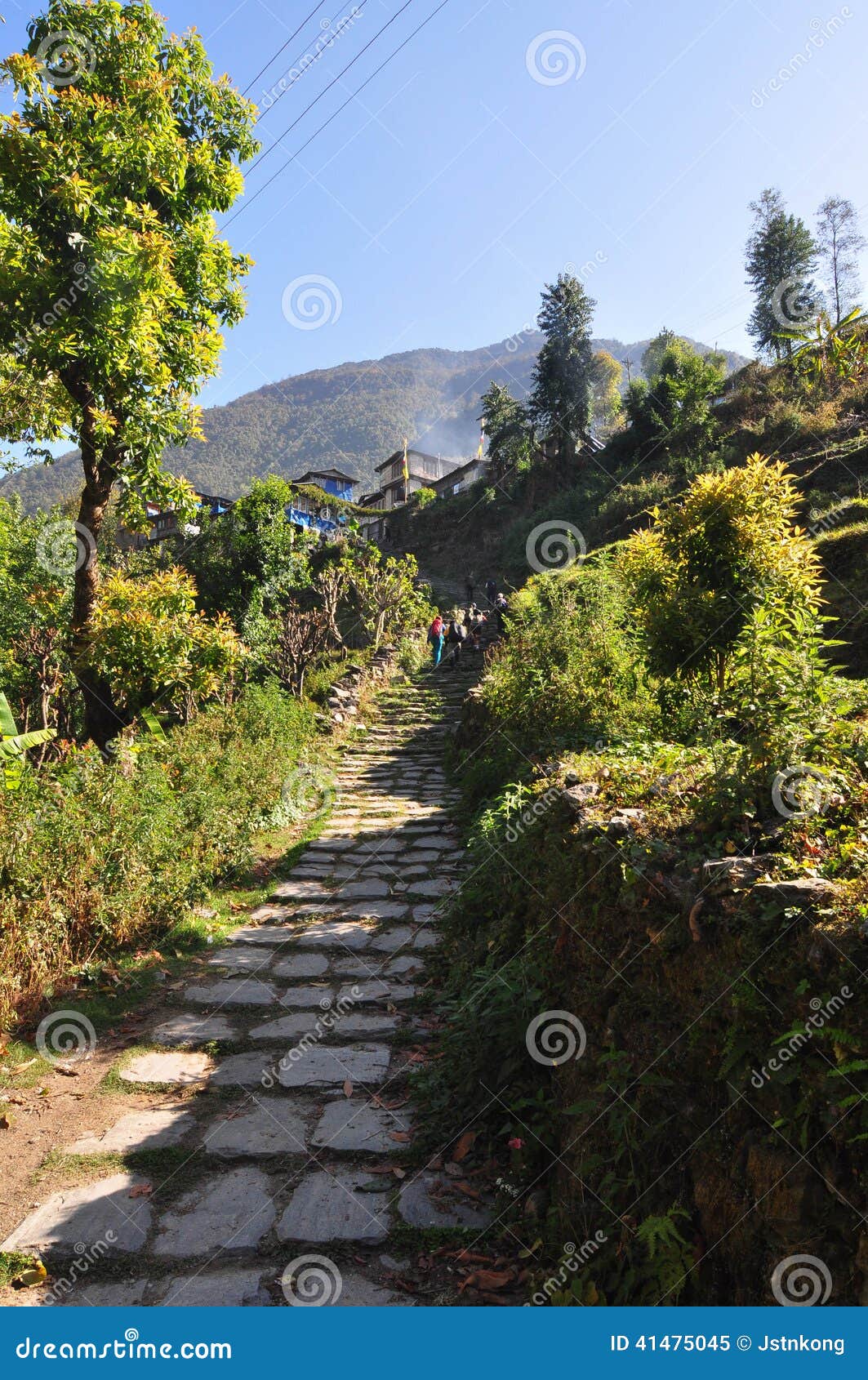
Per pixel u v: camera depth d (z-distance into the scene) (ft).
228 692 45.47
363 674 55.01
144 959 18.99
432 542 151.74
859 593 28.81
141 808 23.06
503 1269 9.53
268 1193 11.05
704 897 8.14
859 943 6.11
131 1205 10.77
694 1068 7.89
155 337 26.89
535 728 27.78
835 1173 5.87
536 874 14.62
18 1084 13.91
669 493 88.02
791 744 10.46
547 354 136.05
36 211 24.56
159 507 30.35
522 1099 11.90
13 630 48.03
